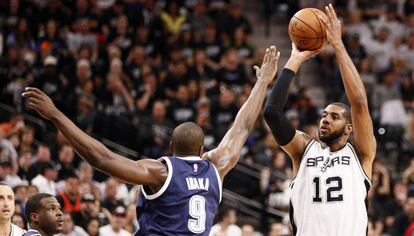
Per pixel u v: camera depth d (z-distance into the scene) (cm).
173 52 1789
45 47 1697
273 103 625
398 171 1703
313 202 627
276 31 2100
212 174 563
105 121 1565
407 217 1402
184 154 565
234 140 588
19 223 1010
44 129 1521
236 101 1683
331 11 634
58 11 1838
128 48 1819
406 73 1911
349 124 640
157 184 546
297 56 644
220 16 1933
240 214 1527
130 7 1897
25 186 1111
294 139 642
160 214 545
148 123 1590
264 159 1560
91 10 1881
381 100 1823
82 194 1241
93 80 1684
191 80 1702
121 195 1335
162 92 1709
